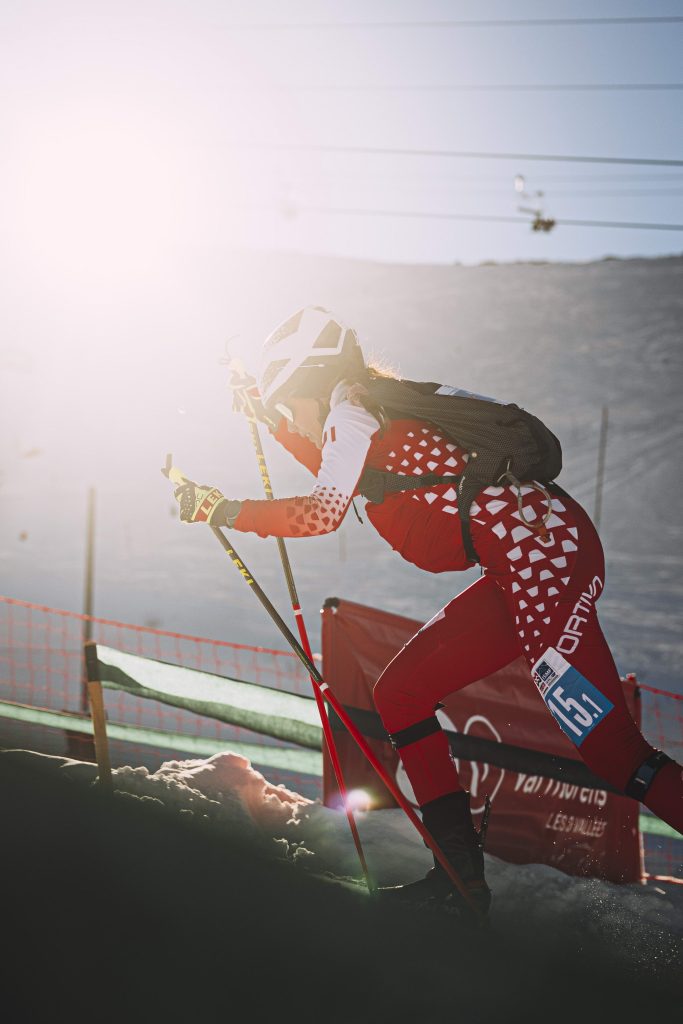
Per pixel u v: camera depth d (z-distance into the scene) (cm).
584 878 365
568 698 229
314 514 238
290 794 378
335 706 256
